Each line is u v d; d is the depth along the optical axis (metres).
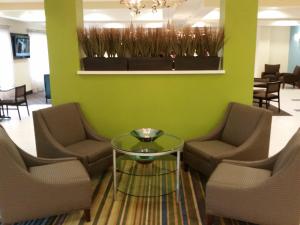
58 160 2.72
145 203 2.79
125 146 2.88
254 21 3.45
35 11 6.74
